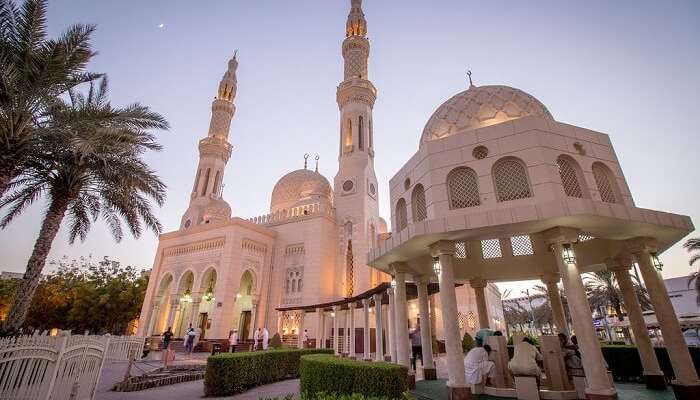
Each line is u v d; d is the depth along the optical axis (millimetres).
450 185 10961
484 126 11938
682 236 10727
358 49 41656
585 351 8336
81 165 13469
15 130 11797
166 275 33562
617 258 12430
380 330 16688
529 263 14617
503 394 10078
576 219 9008
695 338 31094
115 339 20484
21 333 12000
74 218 17438
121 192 15953
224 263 29609
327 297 31031
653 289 10094
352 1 45688
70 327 36156
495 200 10055
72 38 12508
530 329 77188
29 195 15867
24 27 11461
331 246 33469
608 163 10914
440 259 10469
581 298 8734
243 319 33469
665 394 10125
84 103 14570
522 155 10219
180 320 32062
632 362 13359
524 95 12688
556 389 9859
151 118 15188
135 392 11906
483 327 14391
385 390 7656
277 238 34969
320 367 9781
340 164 37219
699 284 32188
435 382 12742
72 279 39062
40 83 11719
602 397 7840
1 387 7383
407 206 12672
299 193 40375
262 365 13828
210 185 41594
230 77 48875
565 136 10688
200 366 16844
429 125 13695
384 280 33156
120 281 37312
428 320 14023
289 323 30625
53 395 8469
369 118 39000
